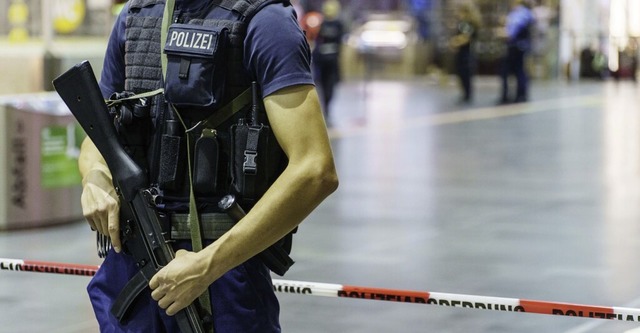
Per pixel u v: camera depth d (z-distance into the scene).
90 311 6.62
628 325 6.34
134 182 3.05
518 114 22.41
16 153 9.31
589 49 34.50
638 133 18.70
